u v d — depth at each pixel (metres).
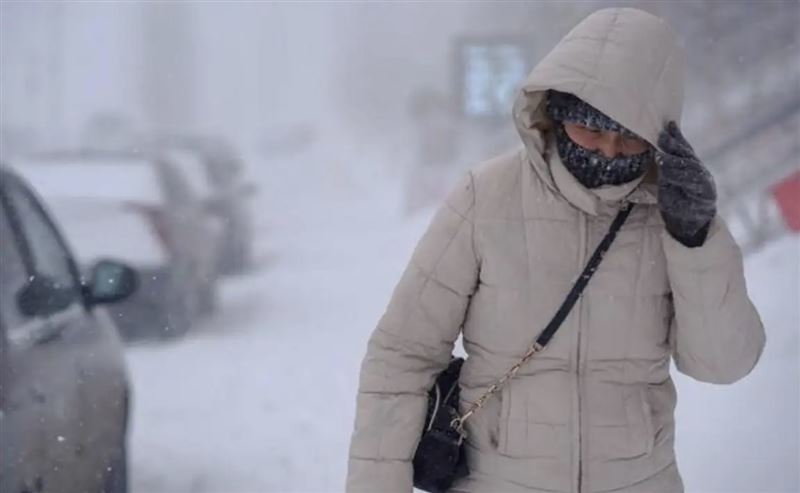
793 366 10.06
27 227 6.68
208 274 16.41
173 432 10.56
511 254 3.85
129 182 16.55
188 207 16.97
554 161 3.80
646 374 3.88
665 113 3.67
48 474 5.67
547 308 3.84
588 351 3.83
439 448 3.98
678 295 3.80
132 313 14.57
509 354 3.89
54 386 5.87
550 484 3.85
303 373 12.59
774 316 11.78
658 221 3.84
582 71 3.64
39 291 6.29
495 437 3.92
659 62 3.67
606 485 3.84
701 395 9.61
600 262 3.81
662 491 3.93
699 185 3.62
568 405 3.83
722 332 3.81
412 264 4.01
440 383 4.12
